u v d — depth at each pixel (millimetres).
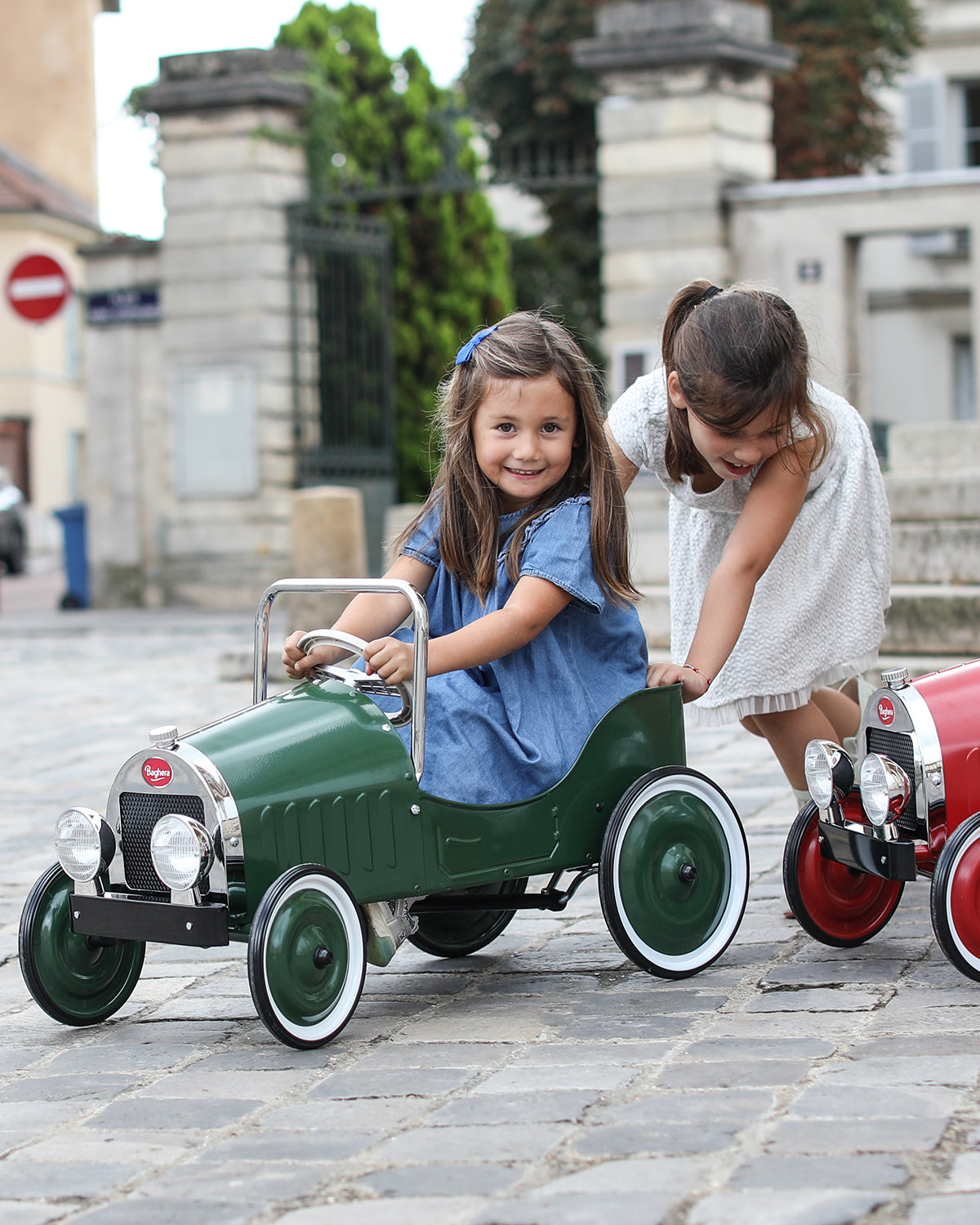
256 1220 2285
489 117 22703
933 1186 2250
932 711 3256
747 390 3270
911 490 7988
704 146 14273
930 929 3684
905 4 20641
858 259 14539
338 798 3109
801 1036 2953
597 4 21344
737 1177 2314
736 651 3709
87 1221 2330
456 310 20469
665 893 3400
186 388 15656
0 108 33562
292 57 15586
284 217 15578
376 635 3535
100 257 15820
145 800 3141
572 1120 2588
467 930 3768
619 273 14570
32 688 9891
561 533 3365
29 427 33219
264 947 2971
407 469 20328
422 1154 2488
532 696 3398
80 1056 3170
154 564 15906
